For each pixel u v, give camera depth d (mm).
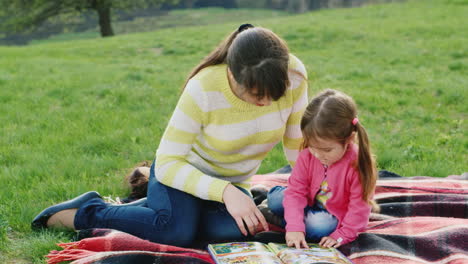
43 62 12008
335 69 10711
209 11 62906
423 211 3285
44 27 39438
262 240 2951
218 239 2898
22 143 5164
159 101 7414
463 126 6203
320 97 2609
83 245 2637
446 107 7152
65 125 5871
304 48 14719
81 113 6480
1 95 7309
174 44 16875
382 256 2607
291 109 2818
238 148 2775
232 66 2250
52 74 9758
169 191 2787
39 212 3320
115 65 12039
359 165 2602
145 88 8234
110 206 2912
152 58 14359
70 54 15320
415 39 14766
